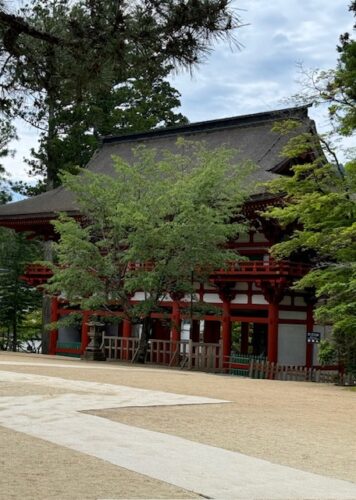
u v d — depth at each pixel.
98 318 40.03
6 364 23.91
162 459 9.06
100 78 8.41
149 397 15.45
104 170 49.28
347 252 27.03
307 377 31.77
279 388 20.89
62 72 8.48
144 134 50.62
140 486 7.61
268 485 8.06
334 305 26.67
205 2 7.58
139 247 31.47
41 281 44.56
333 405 16.67
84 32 7.95
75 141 52.06
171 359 35.97
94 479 7.75
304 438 11.45
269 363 32.78
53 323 37.25
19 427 10.81
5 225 44.78
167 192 31.88
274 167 36.59
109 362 34.00
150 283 31.55
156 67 8.10
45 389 15.90
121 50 7.97
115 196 33.22
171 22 7.70
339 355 30.16
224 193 32.94
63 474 7.89
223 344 37.62
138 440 10.25
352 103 26.88
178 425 11.90
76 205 37.53
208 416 13.13
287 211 27.81
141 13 7.81
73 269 33.12
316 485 8.21
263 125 43.84
